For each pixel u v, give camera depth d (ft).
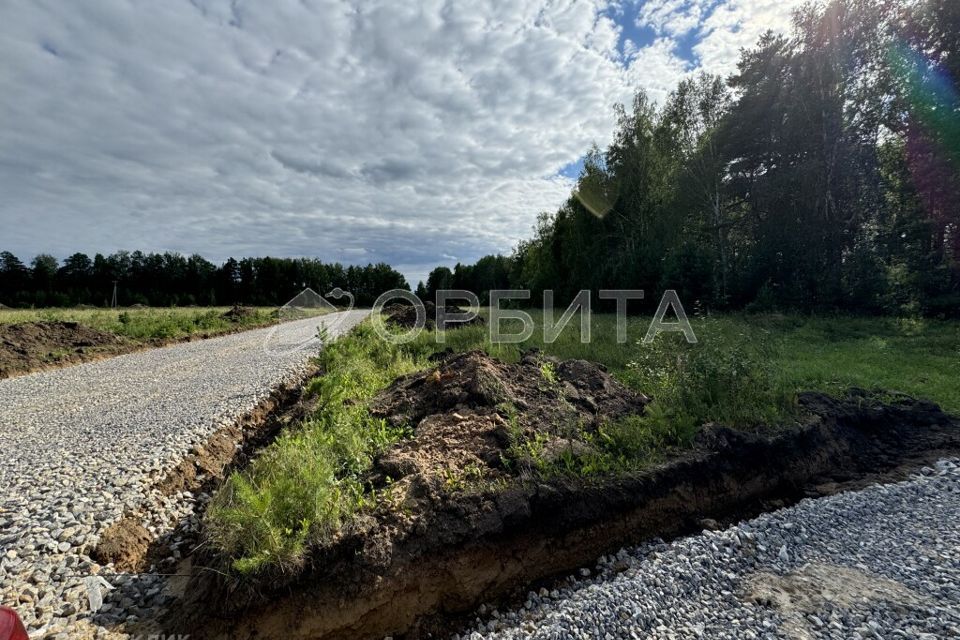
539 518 10.04
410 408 15.40
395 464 11.21
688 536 10.90
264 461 11.55
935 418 16.65
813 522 10.44
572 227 76.69
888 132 48.80
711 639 6.87
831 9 47.78
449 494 10.03
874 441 15.43
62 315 63.36
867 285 40.73
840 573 8.44
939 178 42.24
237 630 7.55
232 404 20.26
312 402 18.56
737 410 14.35
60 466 13.51
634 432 12.87
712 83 60.44
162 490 12.71
